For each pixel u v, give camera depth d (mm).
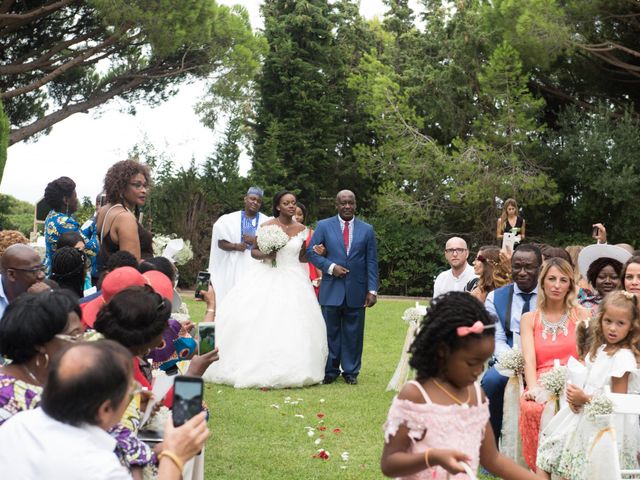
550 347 6020
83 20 21312
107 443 2764
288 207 9969
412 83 25219
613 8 21328
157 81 23000
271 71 26688
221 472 6098
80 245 6980
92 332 3969
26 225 30953
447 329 3203
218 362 9570
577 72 23922
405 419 3283
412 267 23562
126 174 6645
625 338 5156
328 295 9906
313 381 9570
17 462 2662
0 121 16391
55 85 22797
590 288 7523
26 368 3395
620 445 5160
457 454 3055
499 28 22609
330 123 27094
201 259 23156
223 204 23766
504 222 15781
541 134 24047
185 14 19094
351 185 28000
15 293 5438
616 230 22828
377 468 6254
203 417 2969
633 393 5148
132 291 3814
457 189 22453
